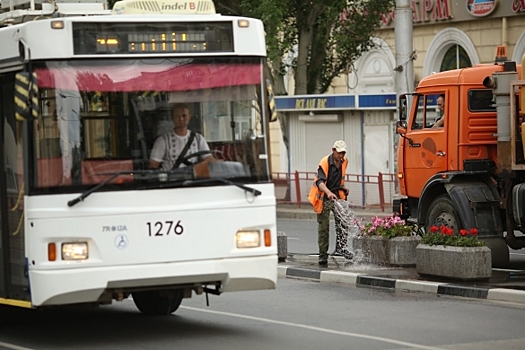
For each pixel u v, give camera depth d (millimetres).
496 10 39156
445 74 22219
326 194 21969
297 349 13523
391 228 21688
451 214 21453
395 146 36844
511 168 20766
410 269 21125
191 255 13758
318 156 44625
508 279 19250
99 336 14945
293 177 43406
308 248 27484
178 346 13977
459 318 15812
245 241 14039
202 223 13812
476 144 21812
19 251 13977
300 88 43938
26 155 13438
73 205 13344
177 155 13820
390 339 14125
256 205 14094
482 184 21328
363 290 19312
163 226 13648
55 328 15781
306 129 45031
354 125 42656
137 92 13719
